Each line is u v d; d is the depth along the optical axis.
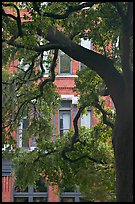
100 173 34.22
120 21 29.86
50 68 37.06
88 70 38.06
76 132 38.06
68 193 63.22
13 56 30.84
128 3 28.70
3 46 30.55
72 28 32.19
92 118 63.91
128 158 28.06
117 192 28.31
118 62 33.69
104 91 36.88
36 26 29.47
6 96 35.03
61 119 66.19
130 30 29.05
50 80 36.34
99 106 37.66
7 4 29.02
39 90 37.91
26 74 37.44
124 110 28.33
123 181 28.06
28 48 29.86
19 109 37.38
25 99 38.53
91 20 31.80
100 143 40.06
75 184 39.31
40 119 39.97
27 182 38.97
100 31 32.56
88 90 37.97
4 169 62.00
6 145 42.25
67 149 37.84
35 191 64.31
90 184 33.59
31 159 39.09
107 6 30.27
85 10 31.31
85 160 38.06
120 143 28.25
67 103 66.62
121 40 29.58
